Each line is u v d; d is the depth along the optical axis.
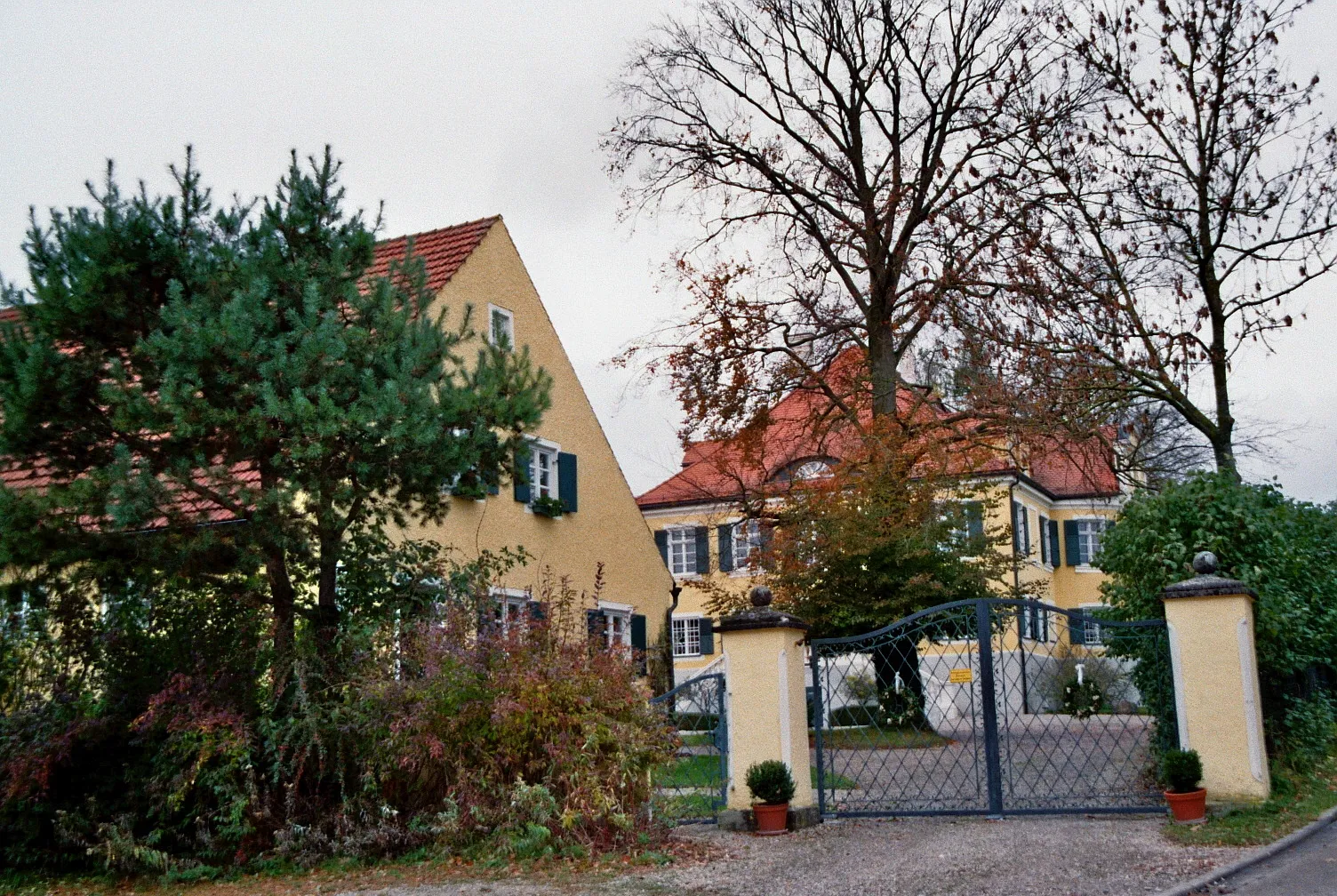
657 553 27.94
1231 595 10.95
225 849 11.45
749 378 23.81
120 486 10.46
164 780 11.54
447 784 11.49
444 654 11.61
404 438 11.43
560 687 11.44
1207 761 10.85
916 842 10.48
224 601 12.55
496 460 12.98
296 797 11.70
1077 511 40.22
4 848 11.80
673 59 24.30
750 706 11.95
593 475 25.72
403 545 13.29
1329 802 10.99
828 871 9.48
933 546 19.38
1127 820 10.91
